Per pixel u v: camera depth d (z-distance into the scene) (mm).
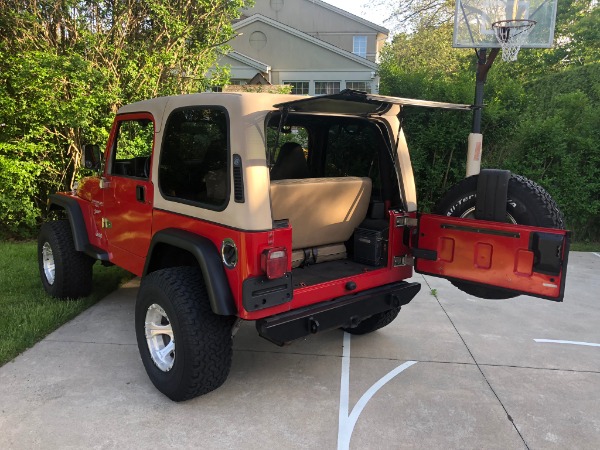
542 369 3770
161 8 8031
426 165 8062
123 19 8156
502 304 5285
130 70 7863
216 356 2990
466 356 3984
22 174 7145
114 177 4020
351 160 4121
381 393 3381
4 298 4945
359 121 3797
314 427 2967
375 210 3875
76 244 4527
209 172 3006
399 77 8203
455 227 3373
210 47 9023
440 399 3312
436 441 2850
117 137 4125
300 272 3500
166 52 8289
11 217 7488
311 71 21672
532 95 9070
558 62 15500
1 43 7172
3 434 2811
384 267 3664
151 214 3555
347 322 3281
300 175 3939
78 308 4750
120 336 4203
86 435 2826
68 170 8211
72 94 7402
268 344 4188
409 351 4070
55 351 3895
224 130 2879
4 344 3861
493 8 6262
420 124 8039
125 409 3102
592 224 8492
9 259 6461
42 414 3018
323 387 3453
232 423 2986
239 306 2793
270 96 2982
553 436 2914
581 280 6227
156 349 3289
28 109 7070
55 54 7336
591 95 10391
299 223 3496
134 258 3871
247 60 19922
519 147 8188
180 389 3025
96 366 3656
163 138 3416
